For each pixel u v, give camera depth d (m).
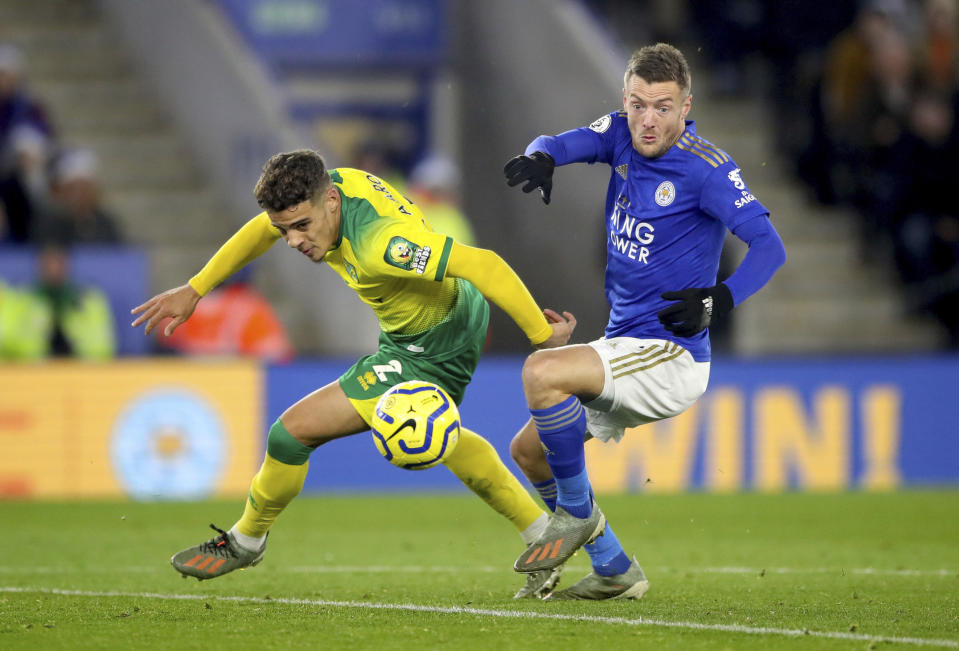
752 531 31.34
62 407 39.00
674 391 17.33
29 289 41.81
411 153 56.38
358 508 37.25
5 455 38.66
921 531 31.25
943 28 52.44
